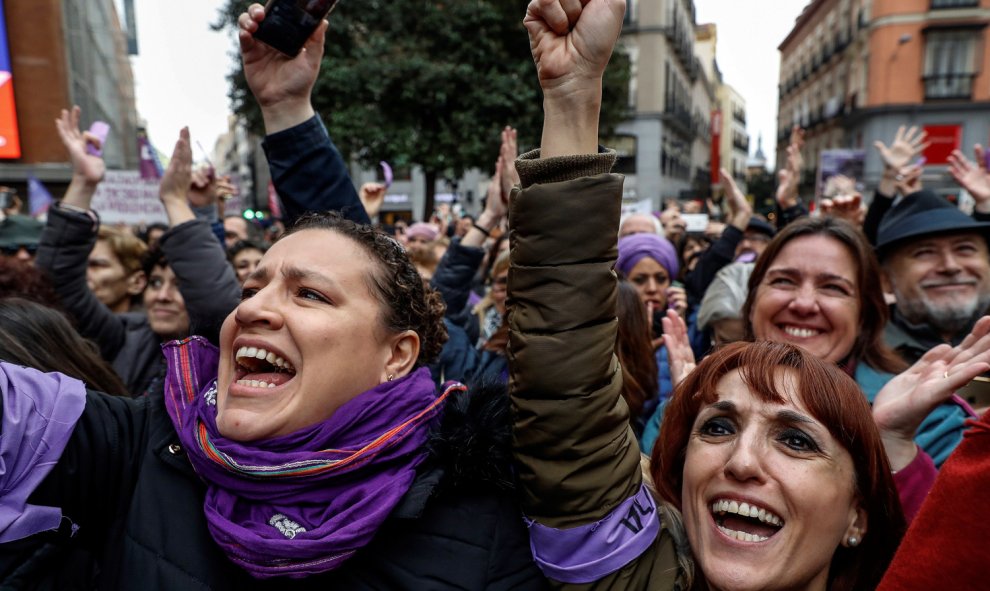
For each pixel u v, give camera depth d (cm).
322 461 101
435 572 104
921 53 2112
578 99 104
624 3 101
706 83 4725
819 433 102
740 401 107
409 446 109
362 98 1032
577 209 101
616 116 1376
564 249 102
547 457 105
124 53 1994
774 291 181
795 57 3369
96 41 1530
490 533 109
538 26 106
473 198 2519
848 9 2481
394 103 1041
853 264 175
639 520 109
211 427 109
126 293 317
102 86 1598
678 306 317
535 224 103
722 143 5984
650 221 392
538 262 104
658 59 2634
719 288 244
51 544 102
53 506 105
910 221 216
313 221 120
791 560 101
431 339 131
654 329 302
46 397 108
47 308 150
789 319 179
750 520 107
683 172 3559
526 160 105
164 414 120
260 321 107
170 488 110
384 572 104
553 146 106
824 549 103
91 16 1470
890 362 178
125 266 313
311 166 150
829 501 102
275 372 115
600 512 105
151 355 272
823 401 103
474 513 110
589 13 101
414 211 2567
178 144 220
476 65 1046
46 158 1191
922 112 2130
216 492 107
